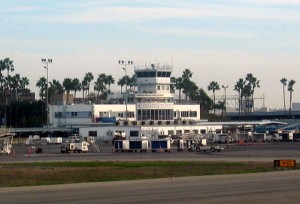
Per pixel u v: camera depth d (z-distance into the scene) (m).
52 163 177.62
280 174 133.38
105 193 102.69
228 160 182.88
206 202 91.06
